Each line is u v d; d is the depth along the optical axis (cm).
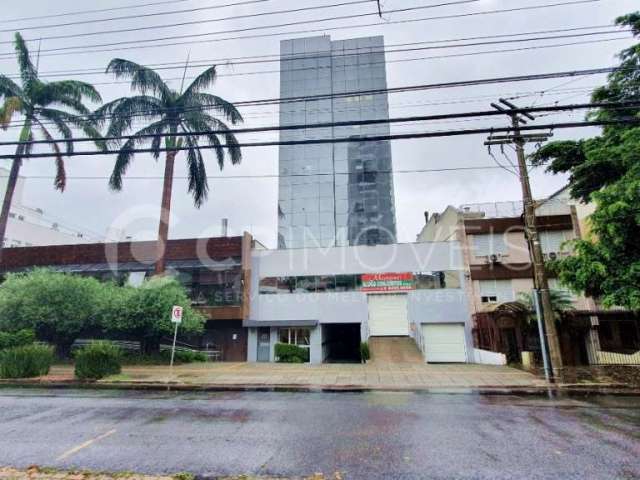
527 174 1375
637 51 1474
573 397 1013
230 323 2275
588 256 1340
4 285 1806
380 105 6519
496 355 1739
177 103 2086
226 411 849
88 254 2514
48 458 545
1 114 1869
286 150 6631
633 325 1909
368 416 793
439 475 476
